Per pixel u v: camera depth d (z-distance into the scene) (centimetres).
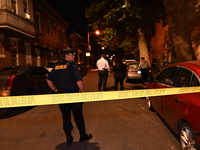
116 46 2041
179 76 344
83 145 339
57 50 2355
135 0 959
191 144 267
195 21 1175
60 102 292
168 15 679
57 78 327
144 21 1234
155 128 409
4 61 1145
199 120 240
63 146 338
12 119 496
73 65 329
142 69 991
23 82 574
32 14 1501
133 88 951
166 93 298
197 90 270
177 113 302
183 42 649
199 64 313
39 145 344
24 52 1430
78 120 346
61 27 2603
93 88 980
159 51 1942
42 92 693
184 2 633
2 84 522
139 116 491
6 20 1062
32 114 537
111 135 377
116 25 1332
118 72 743
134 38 1772
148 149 319
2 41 1169
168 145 331
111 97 307
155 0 1046
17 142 358
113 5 1148
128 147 328
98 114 516
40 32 1730
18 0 1254
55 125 442
